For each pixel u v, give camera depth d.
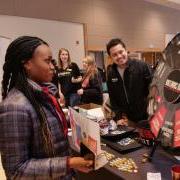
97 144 0.97
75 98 4.02
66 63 4.18
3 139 0.92
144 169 1.21
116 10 6.78
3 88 1.06
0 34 4.52
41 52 1.01
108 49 2.16
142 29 7.65
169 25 8.73
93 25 6.20
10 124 0.91
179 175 0.98
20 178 0.91
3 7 4.54
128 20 7.16
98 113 1.92
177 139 1.09
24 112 0.93
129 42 7.23
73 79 4.12
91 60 4.09
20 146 0.92
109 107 2.18
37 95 1.02
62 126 1.09
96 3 6.25
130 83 2.13
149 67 2.14
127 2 7.10
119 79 2.19
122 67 2.15
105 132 1.63
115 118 2.08
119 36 6.90
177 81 1.18
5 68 1.04
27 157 0.94
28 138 0.95
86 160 0.98
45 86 1.12
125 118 2.10
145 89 2.14
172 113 1.16
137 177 1.15
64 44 5.58
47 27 5.24
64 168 0.96
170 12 8.73
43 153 1.00
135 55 7.24
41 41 1.04
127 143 1.54
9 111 0.93
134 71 2.12
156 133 1.25
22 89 0.99
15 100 0.96
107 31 6.55
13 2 4.67
